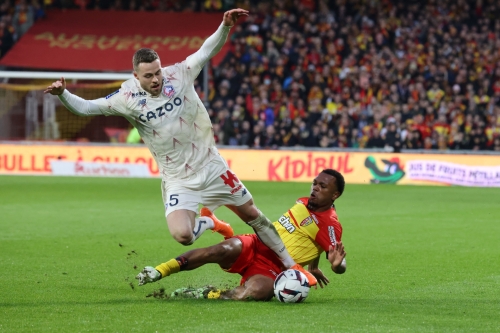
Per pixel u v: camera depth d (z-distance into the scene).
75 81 71.62
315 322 15.80
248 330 14.98
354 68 69.19
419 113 64.44
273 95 67.31
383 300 18.69
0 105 68.19
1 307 17.30
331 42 72.44
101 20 77.38
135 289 20.02
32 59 73.06
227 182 18.64
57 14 77.81
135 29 76.25
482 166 56.50
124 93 18.08
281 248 18.50
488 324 15.90
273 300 18.44
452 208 41.75
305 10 75.06
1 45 74.75
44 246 27.69
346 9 75.50
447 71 69.75
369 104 65.38
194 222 18.39
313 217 19.02
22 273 22.27
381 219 36.69
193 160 18.39
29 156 61.25
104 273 22.55
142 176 60.06
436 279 21.95
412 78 69.25
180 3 78.81
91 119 67.88
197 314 16.44
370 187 54.38
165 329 15.04
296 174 58.72
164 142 18.23
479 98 68.44
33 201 42.91
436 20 74.62
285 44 71.44
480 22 75.38
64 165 60.94
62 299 18.38
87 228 32.66
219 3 78.06
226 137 62.81
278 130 62.75
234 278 22.02
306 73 68.50
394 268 23.83
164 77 18.05
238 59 71.12
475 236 31.14
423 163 57.16
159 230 32.31
